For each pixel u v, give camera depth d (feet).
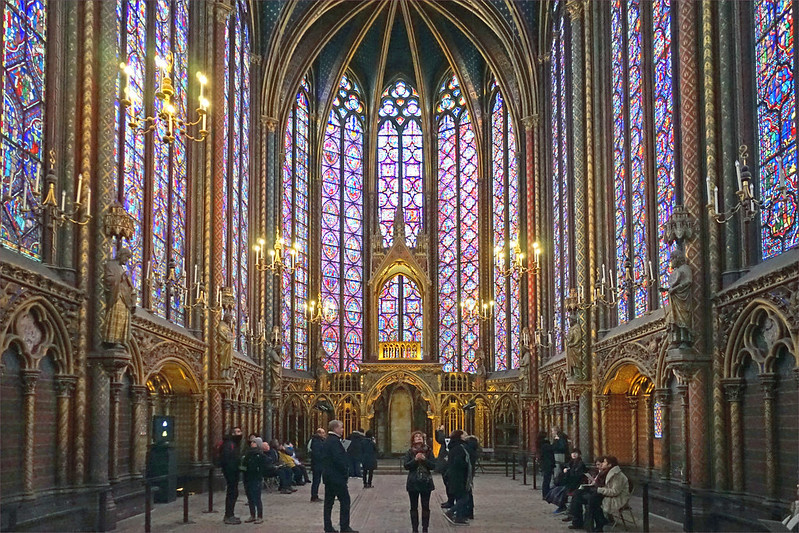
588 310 82.79
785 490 46.50
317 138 143.95
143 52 70.74
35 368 47.98
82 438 53.01
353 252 147.64
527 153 117.70
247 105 112.68
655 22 69.26
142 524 55.77
